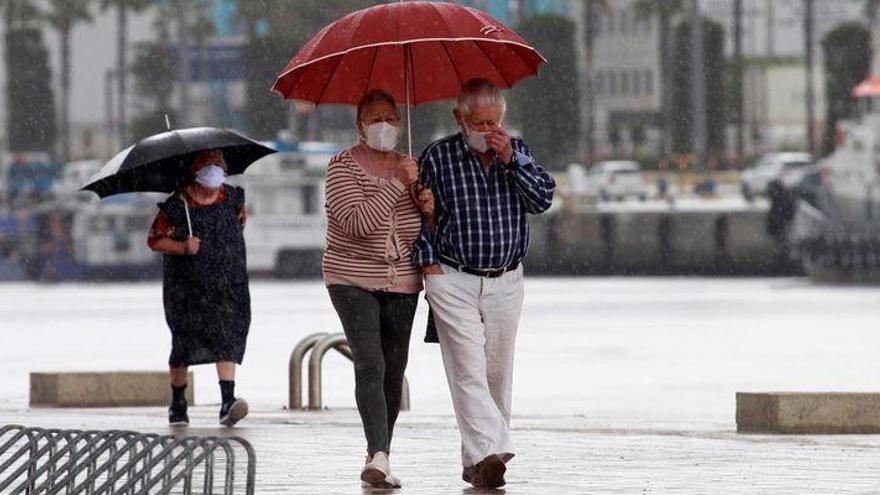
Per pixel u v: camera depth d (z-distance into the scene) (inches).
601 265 5708.7
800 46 7155.5
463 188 940.0
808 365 2119.8
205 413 1552.7
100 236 5753.0
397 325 971.9
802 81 7170.3
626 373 2057.1
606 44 7130.9
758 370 2064.5
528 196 938.7
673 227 5639.8
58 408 1627.7
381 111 952.3
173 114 7175.2
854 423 1352.1
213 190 1366.9
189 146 1341.0
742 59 7091.5
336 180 956.0
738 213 5561.0
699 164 6378.0
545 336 2684.5
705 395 1786.4
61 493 837.8
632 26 7106.3
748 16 7155.5
